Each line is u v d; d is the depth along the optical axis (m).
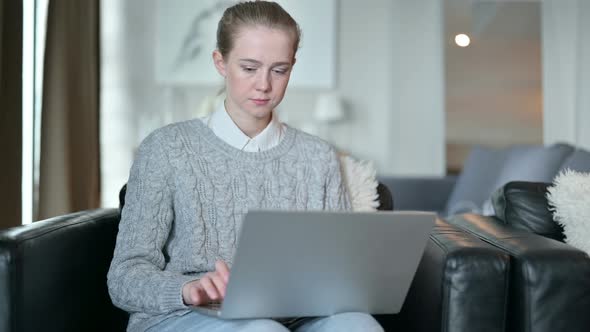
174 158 1.47
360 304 1.26
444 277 1.36
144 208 1.43
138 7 6.15
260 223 1.06
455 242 1.44
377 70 6.55
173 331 1.28
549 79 6.08
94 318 1.56
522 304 1.37
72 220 1.54
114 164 6.13
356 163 1.83
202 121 1.55
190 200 1.45
